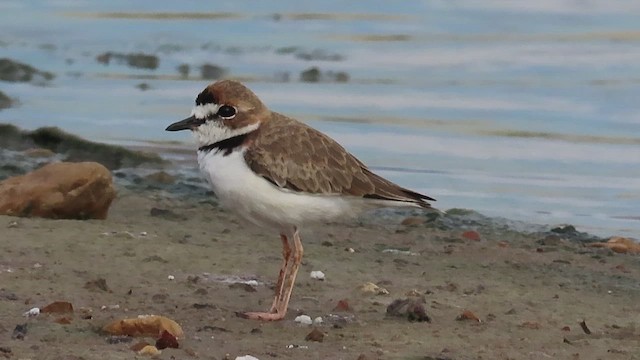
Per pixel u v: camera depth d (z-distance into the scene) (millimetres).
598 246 14086
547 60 22484
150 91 21578
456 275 12266
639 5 25531
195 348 9133
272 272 11789
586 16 24703
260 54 23422
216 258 12164
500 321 10523
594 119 19703
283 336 9766
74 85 21922
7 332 9250
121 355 8703
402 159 17875
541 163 17781
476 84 21391
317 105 20359
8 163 17297
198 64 22953
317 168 10477
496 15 25047
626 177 17188
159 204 15102
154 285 11023
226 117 10531
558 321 10648
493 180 16984
